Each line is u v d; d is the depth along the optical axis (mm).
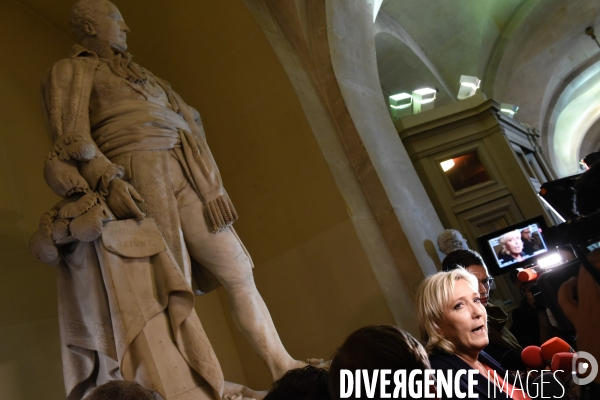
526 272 3100
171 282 2531
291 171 5324
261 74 5438
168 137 3064
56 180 2582
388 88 11070
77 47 3184
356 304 4914
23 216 4324
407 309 5000
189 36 5574
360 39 6238
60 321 2625
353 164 5523
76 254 2617
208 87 5684
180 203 3037
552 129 14344
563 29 12078
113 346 2438
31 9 5359
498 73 11766
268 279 5383
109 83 3061
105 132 2969
